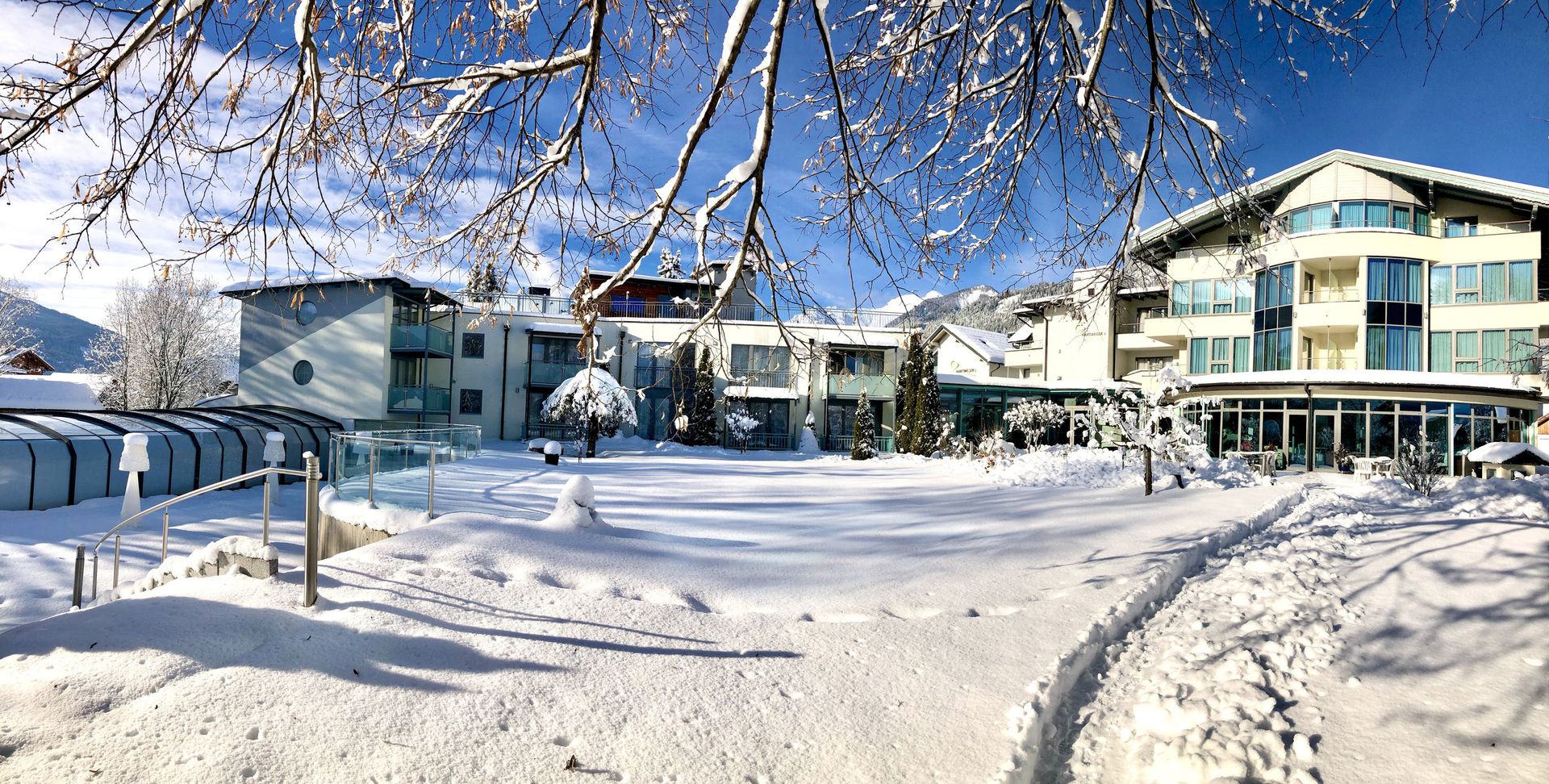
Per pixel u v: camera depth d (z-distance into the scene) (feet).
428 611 16.05
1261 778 10.10
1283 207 87.76
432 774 9.93
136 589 20.21
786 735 11.50
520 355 113.19
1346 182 82.64
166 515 20.56
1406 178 81.05
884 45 14.99
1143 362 106.63
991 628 16.79
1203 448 51.55
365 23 11.80
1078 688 14.06
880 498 46.83
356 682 12.28
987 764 10.62
